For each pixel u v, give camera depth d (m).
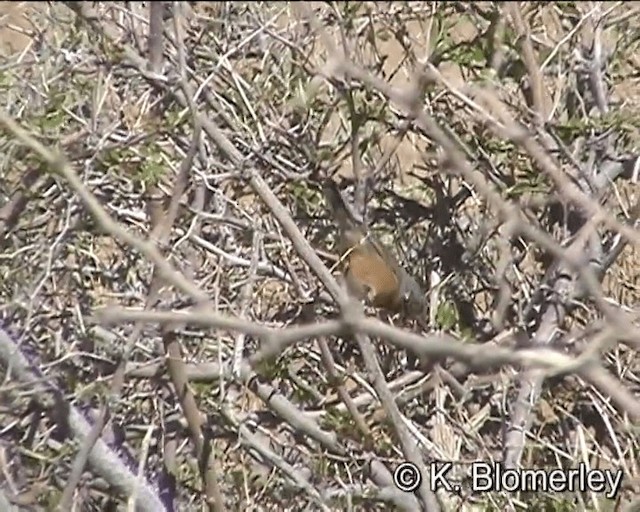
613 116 7.07
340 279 6.81
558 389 7.35
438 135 4.55
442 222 7.61
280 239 6.69
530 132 6.80
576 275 7.00
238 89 6.67
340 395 6.75
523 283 7.43
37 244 6.42
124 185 6.55
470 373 7.26
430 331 7.01
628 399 3.72
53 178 6.07
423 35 7.41
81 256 6.73
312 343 7.04
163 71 6.48
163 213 6.43
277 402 6.72
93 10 6.61
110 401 5.84
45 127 6.11
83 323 6.34
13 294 6.50
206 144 6.77
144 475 6.45
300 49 6.77
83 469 6.01
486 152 7.04
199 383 6.51
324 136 7.93
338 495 6.65
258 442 6.53
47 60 6.70
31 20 7.35
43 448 6.41
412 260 7.65
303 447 6.89
